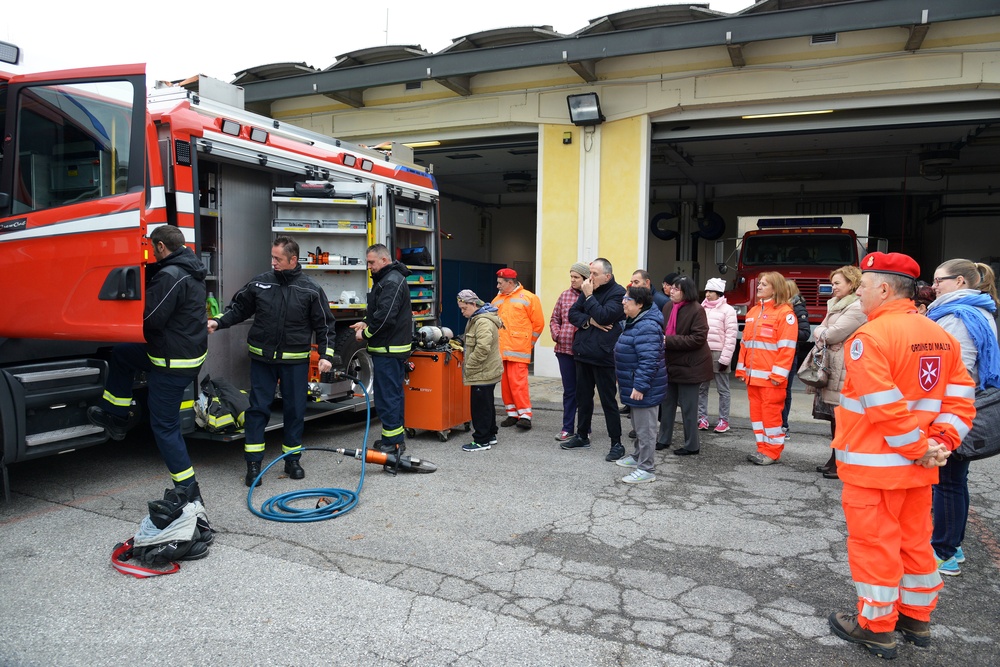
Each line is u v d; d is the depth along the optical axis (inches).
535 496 205.9
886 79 358.0
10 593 138.6
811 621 131.9
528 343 299.4
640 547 167.8
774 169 673.6
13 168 189.0
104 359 206.1
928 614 123.5
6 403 173.8
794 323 239.3
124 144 175.9
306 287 211.0
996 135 509.7
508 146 471.2
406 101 470.0
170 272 166.1
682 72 396.2
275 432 283.1
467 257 812.0
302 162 262.4
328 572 150.3
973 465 248.5
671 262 820.0
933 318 153.1
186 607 133.6
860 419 119.6
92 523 177.8
